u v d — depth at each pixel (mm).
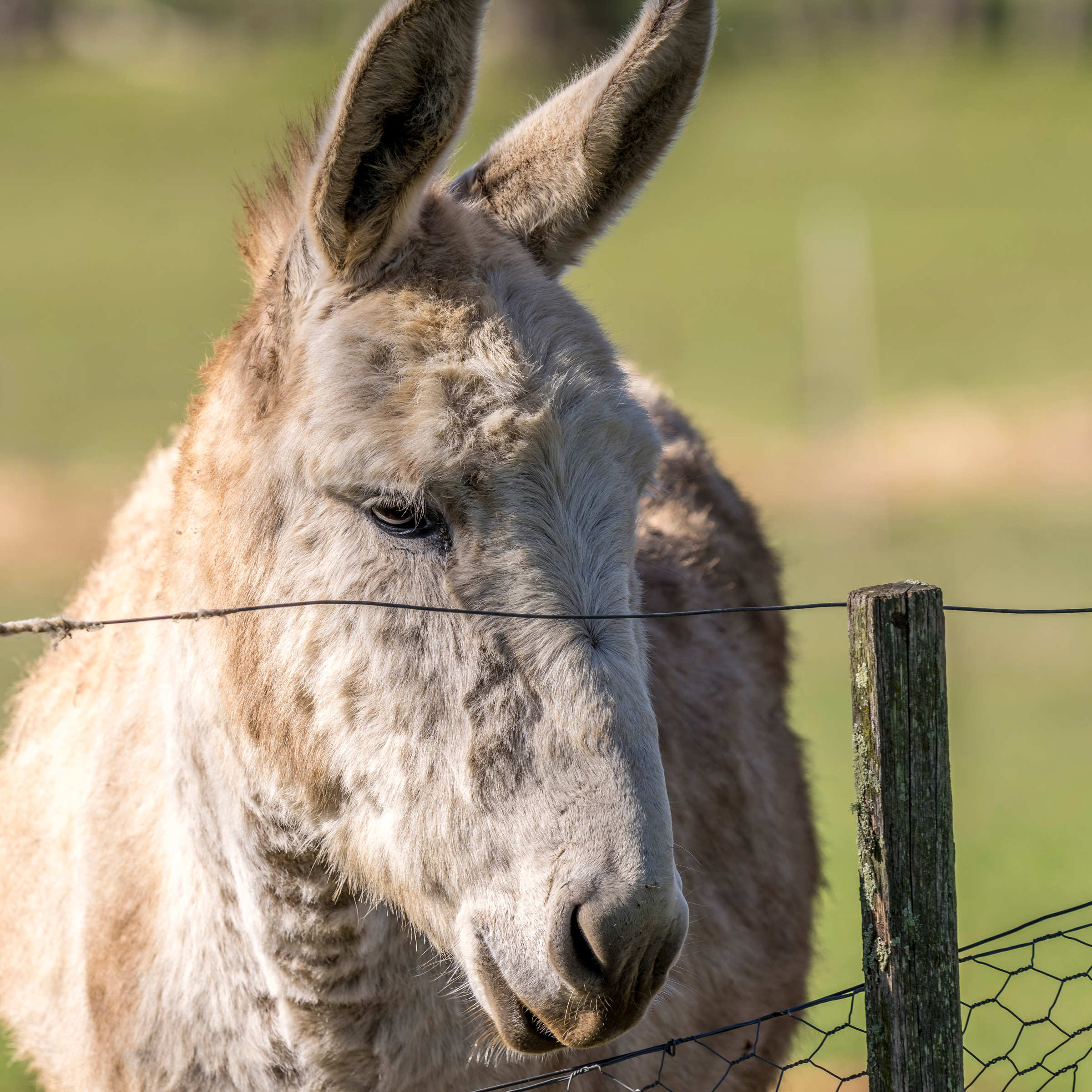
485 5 7848
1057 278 95875
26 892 11625
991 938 8781
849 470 58406
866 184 130125
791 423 65250
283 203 9516
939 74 175250
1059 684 35000
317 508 8242
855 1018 18766
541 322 8211
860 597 7699
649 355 79375
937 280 96562
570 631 7715
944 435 62188
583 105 9039
